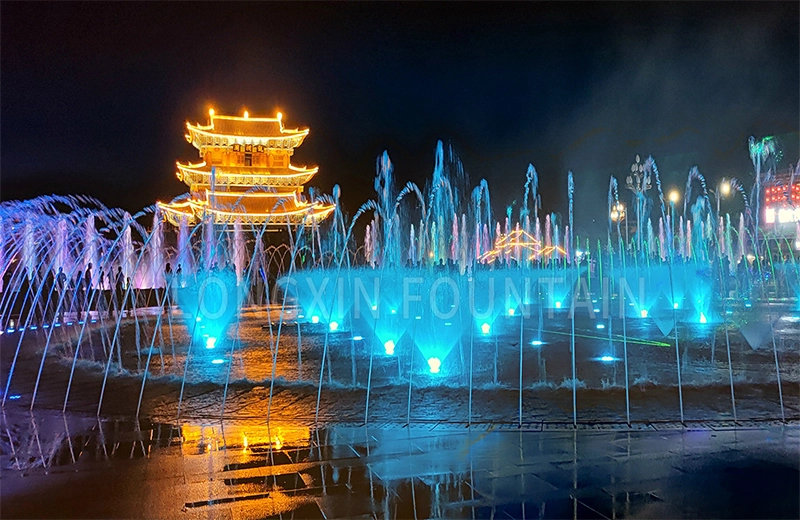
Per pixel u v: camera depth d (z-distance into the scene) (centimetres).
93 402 848
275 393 884
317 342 1552
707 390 852
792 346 1313
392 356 1262
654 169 4772
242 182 4991
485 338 1538
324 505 455
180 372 1101
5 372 1168
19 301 2422
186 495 481
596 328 1747
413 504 454
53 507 462
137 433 676
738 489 477
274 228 4728
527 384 909
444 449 591
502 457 564
